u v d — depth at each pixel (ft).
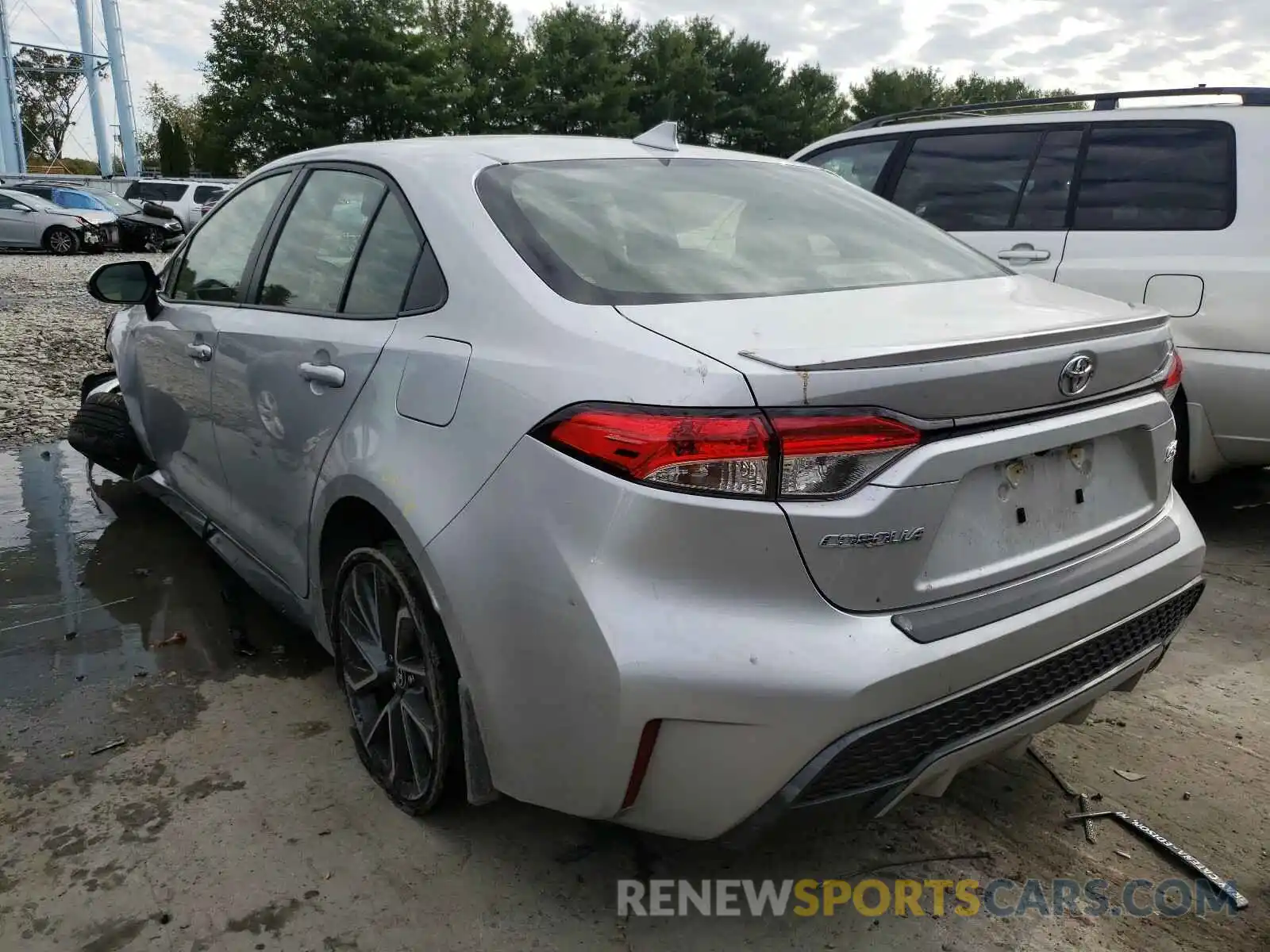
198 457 11.57
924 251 8.85
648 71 157.07
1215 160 13.91
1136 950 6.73
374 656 8.13
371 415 7.56
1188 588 7.64
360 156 9.25
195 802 8.09
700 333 6.01
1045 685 6.58
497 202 7.63
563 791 6.21
